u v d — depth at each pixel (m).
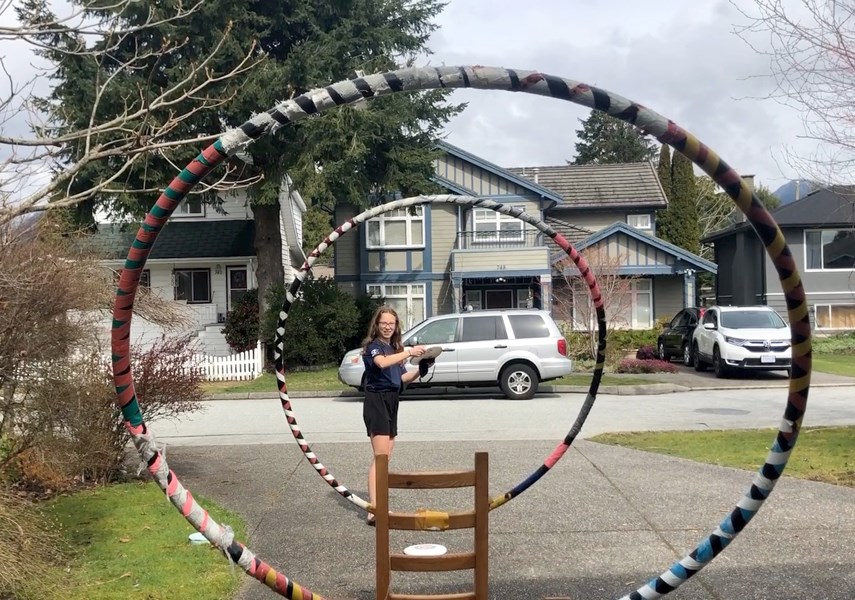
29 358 5.33
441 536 5.75
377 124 19.56
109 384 6.72
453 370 15.24
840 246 28.42
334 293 22.52
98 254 6.51
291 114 2.88
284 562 5.17
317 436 10.98
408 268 27.41
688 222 41.03
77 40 6.13
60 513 6.20
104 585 4.62
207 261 24.89
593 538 5.58
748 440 9.52
